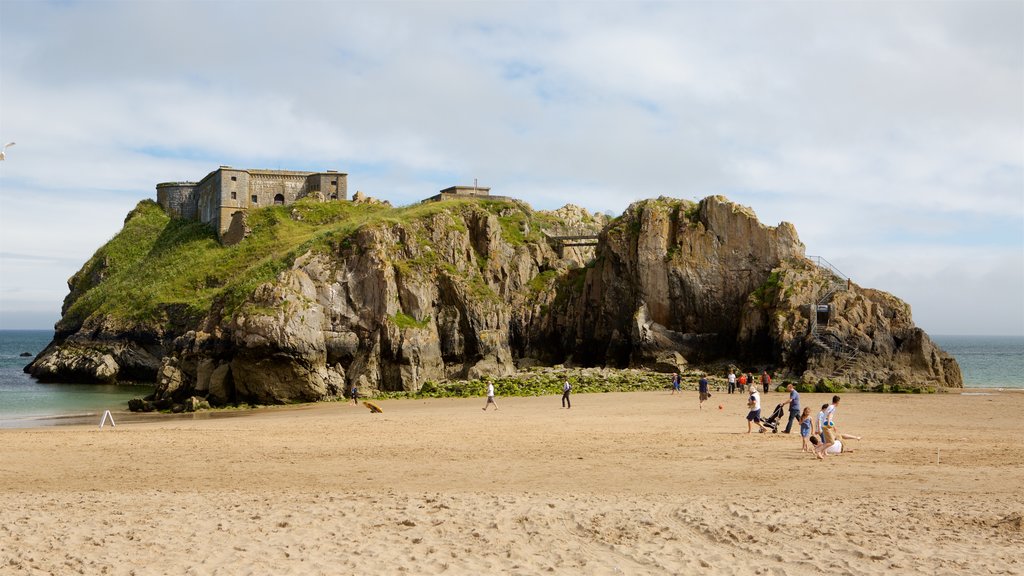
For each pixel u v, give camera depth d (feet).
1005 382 347.77
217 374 246.47
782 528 57.57
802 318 276.41
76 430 147.64
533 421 148.36
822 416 97.76
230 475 88.58
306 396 245.45
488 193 402.31
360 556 50.80
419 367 265.75
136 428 151.74
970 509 63.72
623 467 88.94
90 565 49.24
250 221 407.03
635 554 51.34
